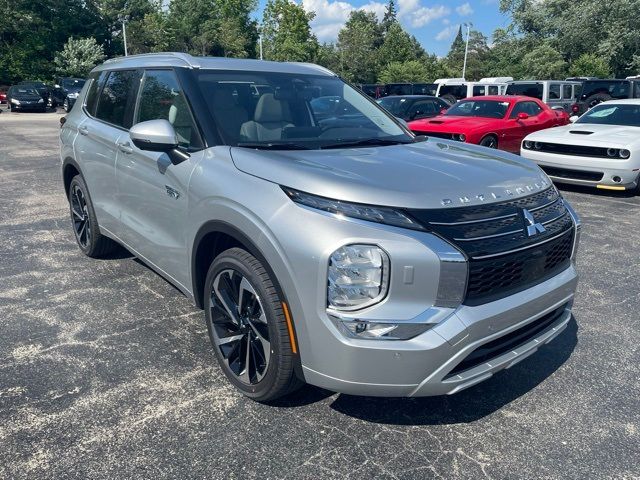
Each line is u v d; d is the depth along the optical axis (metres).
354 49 67.38
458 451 2.74
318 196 2.61
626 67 37.44
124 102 4.37
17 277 4.86
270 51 70.19
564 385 3.35
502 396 3.23
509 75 45.78
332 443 2.77
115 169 4.25
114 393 3.14
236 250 2.97
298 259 2.55
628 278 5.21
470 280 2.55
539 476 2.58
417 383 2.51
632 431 2.92
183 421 2.91
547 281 2.97
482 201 2.73
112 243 5.18
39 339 3.74
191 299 3.55
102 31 55.47
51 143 14.98
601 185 8.73
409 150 3.49
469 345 2.54
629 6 35.81
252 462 2.62
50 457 2.62
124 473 2.53
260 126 3.51
